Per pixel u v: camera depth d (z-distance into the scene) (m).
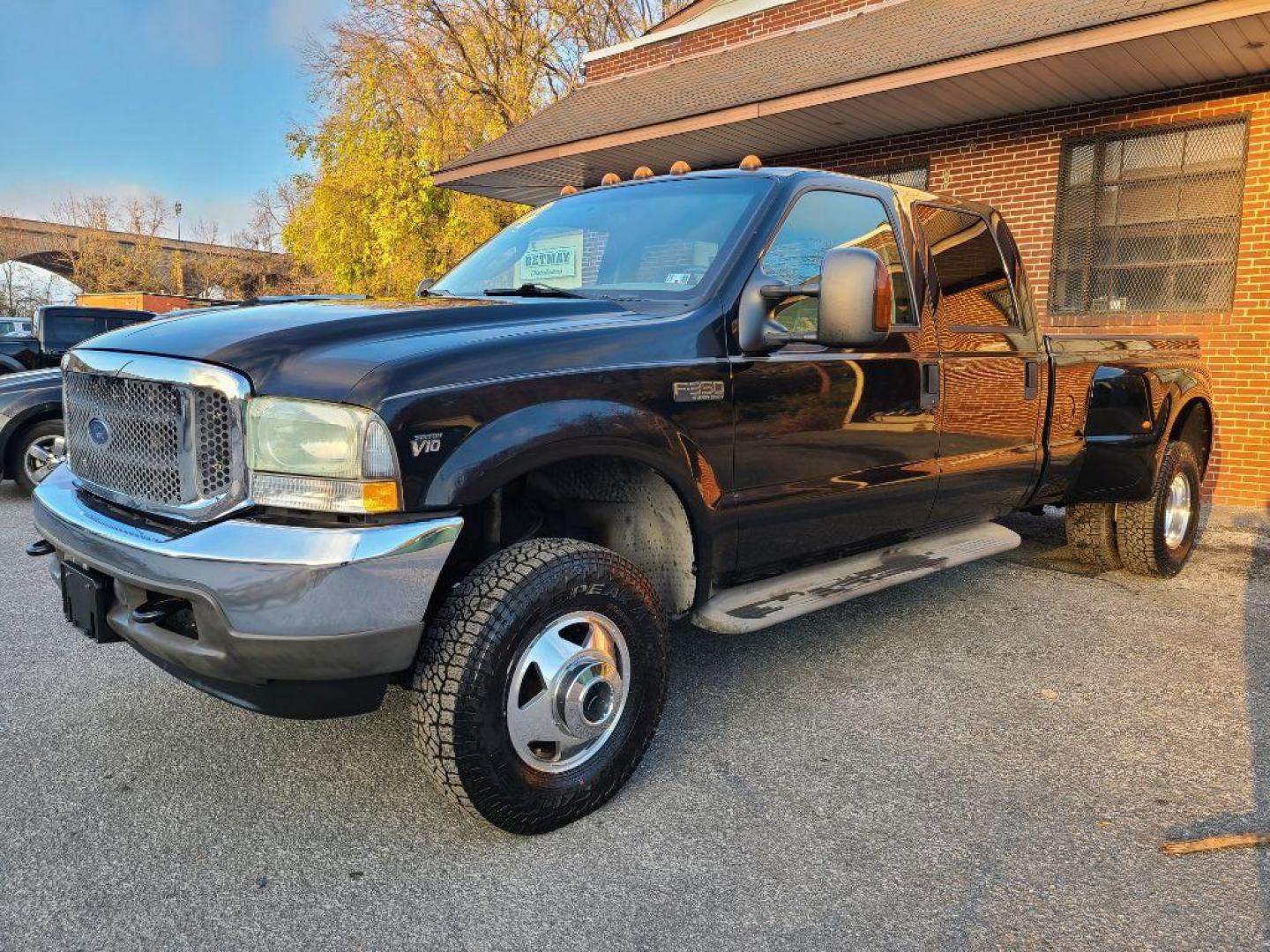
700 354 2.94
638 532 3.13
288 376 2.27
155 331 2.59
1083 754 3.10
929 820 2.67
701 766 3.00
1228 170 8.15
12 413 7.51
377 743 3.14
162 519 2.45
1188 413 5.59
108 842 2.54
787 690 3.64
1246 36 6.94
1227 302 8.24
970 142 9.75
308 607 2.16
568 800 2.59
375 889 2.34
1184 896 2.30
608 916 2.23
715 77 11.47
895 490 3.74
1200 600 4.96
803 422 3.27
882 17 10.94
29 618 4.46
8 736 3.17
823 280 2.77
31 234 48.47
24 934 2.14
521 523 3.14
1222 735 3.25
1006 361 4.26
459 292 3.72
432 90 21.53
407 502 2.25
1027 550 6.14
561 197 4.22
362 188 21.19
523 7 22.44
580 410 2.57
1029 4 9.02
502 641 2.39
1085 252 9.09
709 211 3.42
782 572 3.54
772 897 2.30
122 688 3.59
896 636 4.31
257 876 2.38
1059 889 2.34
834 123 9.80
